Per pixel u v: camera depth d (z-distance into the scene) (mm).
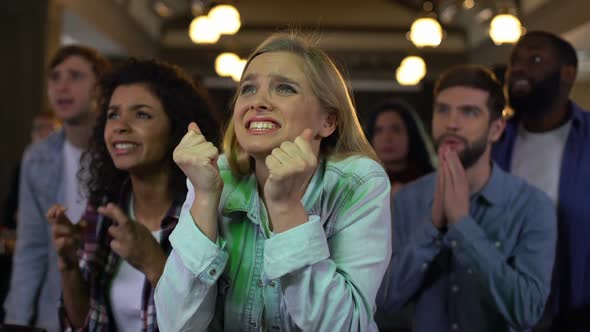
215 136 2045
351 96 1548
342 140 1457
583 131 2480
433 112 2234
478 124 2125
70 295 1946
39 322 2566
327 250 1290
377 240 1378
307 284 1270
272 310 1390
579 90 6480
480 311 2119
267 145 1325
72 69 2674
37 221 2627
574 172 2445
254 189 1419
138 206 1996
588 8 6824
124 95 1931
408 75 9969
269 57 1360
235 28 7000
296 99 1338
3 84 7520
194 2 8961
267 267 1281
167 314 1364
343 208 1400
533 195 2143
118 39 10117
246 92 1378
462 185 2068
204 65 12820
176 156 1328
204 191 1333
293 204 1284
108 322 1883
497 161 2629
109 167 2045
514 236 2121
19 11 7504
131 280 1874
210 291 1361
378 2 12898
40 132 5160
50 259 2594
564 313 2402
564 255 2414
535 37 2516
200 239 1324
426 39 7289
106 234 1927
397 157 3199
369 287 1351
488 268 2004
